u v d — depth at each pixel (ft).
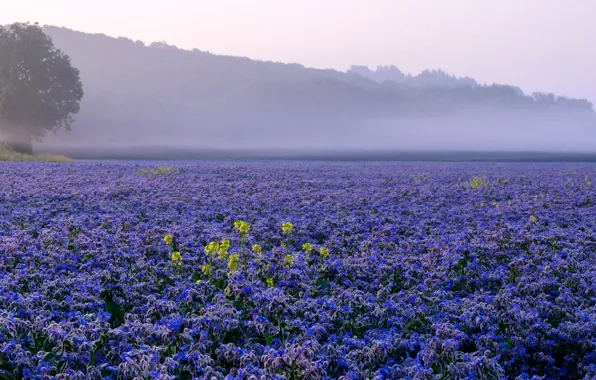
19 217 48.70
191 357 19.03
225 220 51.47
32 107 233.55
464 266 36.32
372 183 95.86
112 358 19.66
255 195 70.38
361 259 35.29
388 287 30.37
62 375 17.28
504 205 65.31
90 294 25.85
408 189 82.43
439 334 22.29
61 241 37.73
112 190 69.82
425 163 195.42
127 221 47.70
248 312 24.53
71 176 93.45
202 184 82.74
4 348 18.26
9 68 235.20
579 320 25.68
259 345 20.98
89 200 62.18
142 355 18.20
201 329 21.81
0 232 41.55
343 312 24.90
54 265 31.78
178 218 52.47
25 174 95.86
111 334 20.42
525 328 24.45
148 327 21.09
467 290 32.04
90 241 37.35
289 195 71.51
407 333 24.04
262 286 28.40
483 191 82.23
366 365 20.31
